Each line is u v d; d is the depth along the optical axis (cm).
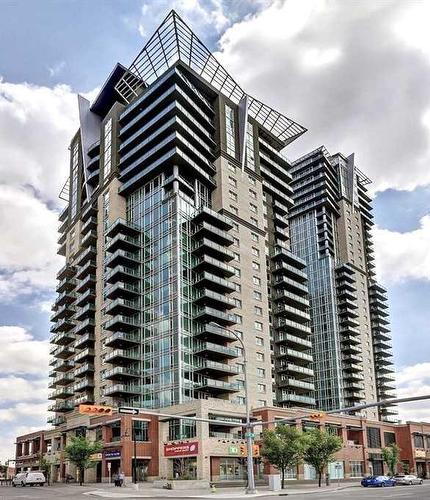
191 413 6719
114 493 4662
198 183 9131
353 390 12888
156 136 8912
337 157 15738
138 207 9206
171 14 8706
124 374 7988
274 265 10612
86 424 7925
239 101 10681
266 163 10988
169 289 8038
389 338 15175
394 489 4916
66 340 10431
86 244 10138
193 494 4388
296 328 10238
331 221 14575
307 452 6138
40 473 6900
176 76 9019
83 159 10675
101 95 10762
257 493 4275
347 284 13650
